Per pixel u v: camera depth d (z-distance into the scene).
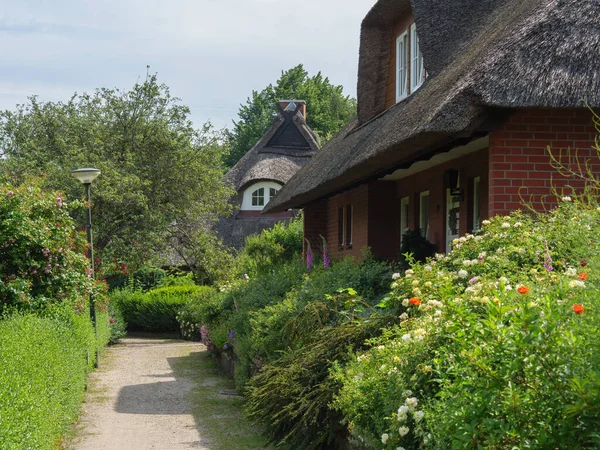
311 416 6.32
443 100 7.66
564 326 3.17
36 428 5.33
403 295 6.08
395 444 4.29
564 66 7.32
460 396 3.42
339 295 7.96
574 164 7.86
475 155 10.15
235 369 11.19
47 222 11.36
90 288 12.05
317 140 36.19
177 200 24.39
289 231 26.64
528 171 7.88
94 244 22.55
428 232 12.71
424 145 8.32
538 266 5.79
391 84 14.42
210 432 8.08
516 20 8.24
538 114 7.89
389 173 12.86
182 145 24.72
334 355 6.66
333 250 17.83
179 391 11.13
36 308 10.64
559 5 7.75
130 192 22.59
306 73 61.00
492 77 7.28
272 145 34.88
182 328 21.86
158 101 24.89
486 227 7.20
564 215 6.71
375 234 14.22
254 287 13.05
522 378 3.10
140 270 26.97
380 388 4.85
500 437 3.04
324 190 13.32
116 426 8.48
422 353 4.55
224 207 25.50
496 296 3.88
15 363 5.81
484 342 3.42
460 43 11.05
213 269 24.70
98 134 24.06
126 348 18.91
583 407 2.75
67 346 8.52
